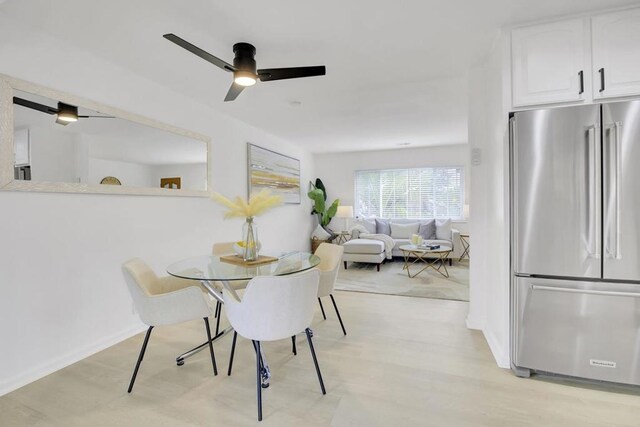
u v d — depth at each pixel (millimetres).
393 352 2387
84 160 2367
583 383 1952
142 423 1639
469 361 2238
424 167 6629
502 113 2143
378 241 5570
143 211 2857
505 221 2133
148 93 2898
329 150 6758
